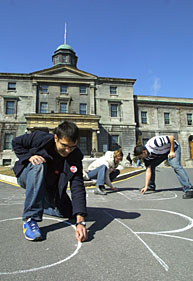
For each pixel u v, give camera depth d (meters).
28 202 2.08
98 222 2.60
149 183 5.17
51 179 2.35
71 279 1.34
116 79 27.38
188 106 29.95
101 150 25.12
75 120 22.27
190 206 3.47
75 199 2.04
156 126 28.22
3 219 2.75
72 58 32.81
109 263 1.56
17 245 1.87
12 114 24.41
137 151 4.52
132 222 2.60
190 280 1.34
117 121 26.45
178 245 1.91
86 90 26.50
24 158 2.18
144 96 28.73
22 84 25.30
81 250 1.78
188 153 28.44
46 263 1.55
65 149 1.97
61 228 2.33
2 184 7.29
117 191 5.18
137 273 1.42
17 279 1.34
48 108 25.17
